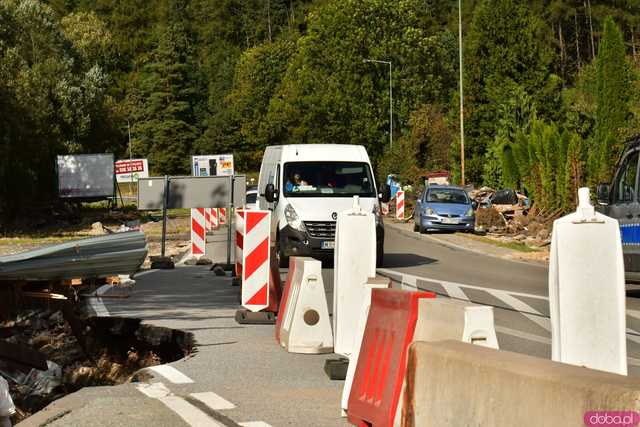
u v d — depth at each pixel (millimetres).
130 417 8977
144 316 16281
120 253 11008
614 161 43812
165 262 27688
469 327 6840
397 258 31188
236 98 152375
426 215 43906
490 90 80000
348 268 11484
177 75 157250
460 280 23938
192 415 9047
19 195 67812
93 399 9805
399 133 100625
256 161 153500
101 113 86062
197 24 180500
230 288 21516
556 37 117688
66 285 11016
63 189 78062
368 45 102125
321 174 27984
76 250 10719
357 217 11500
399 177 71688
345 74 102188
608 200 20625
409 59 101688
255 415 9086
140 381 11172
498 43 81000
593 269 7980
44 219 70375
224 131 154750
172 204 29031
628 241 19656
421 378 6234
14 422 10453
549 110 80750
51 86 80500
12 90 67812
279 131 138625
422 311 7434
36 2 82562
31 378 12352
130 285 19812
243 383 10711
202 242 29500
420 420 6211
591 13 110750
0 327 14594
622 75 48188
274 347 13266
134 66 172000
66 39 88312
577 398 4746
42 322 15578
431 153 76312
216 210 35844
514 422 5238
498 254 33406
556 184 47812
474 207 47938
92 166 78688
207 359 12305
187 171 157000
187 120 160000
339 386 10578
